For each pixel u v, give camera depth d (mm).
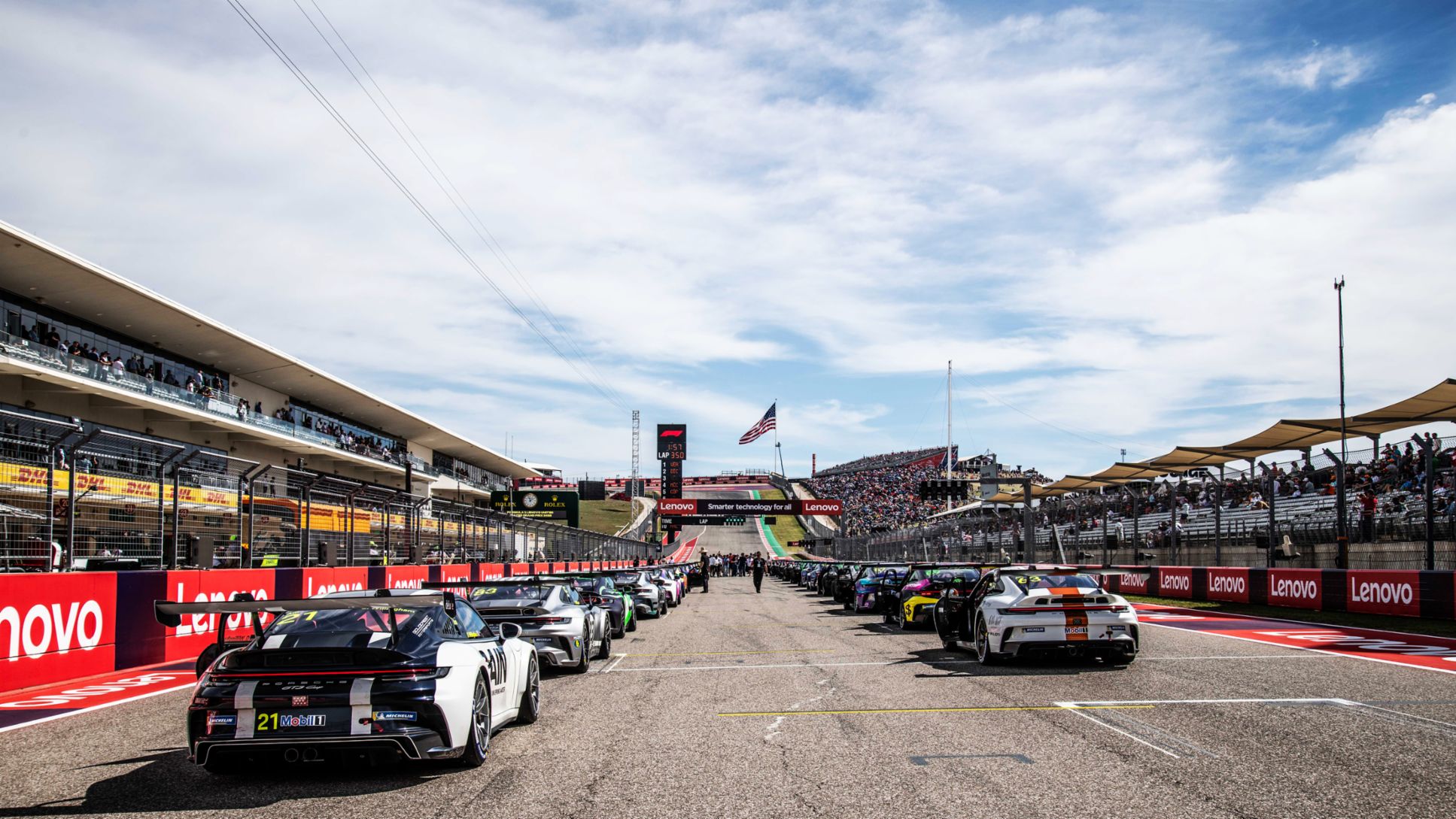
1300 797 5609
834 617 23531
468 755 6719
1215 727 7785
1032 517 35844
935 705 9195
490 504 81500
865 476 149625
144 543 14625
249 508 17141
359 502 22156
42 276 31219
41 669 11586
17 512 12312
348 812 5590
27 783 6438
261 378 46594
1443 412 24406
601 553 54062
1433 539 18469
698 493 169375
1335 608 19547
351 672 6195
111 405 34688
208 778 6551
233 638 15836
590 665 13641
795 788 6016
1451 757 6637
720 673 12234
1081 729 7812
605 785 6199
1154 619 19641
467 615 7801
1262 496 28000
